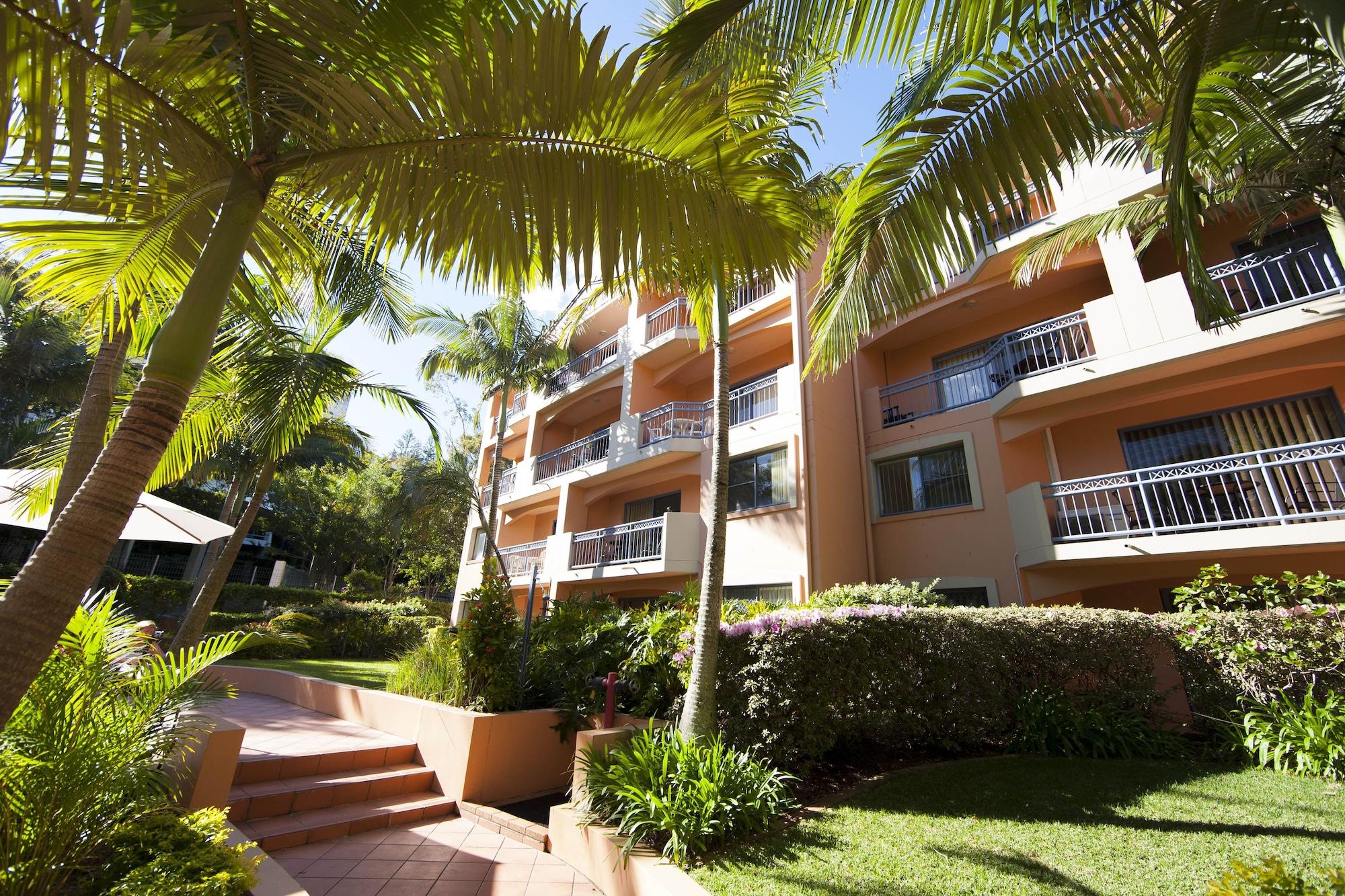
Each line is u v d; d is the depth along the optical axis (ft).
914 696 20.04
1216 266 29.37
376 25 8.07
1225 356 28.22
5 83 6.12
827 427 42.57
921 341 46.39
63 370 71.31
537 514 72.13
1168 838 13.12
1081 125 10.62
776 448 43.04
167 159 8.43
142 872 9.56
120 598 63.41
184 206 9.66
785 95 18.75
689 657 19.69
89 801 10.24
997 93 10.89
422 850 15.52
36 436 68.23
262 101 8.00
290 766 18.03
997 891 10.91
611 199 8.27
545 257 8.20
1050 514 33.81
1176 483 32.27
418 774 19.63
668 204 8.45
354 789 18.01
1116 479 33.94
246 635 13.55
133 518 24.53
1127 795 16.22
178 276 11.18
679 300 54.85
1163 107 11.21
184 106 8.12
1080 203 34.94
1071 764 19.44
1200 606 25.30
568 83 7.32
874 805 15.65
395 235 8.80
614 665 22.43
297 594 74.13
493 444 83.10
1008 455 36.35
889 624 20.21
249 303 12.19
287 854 14.92
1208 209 24.89
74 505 5.96
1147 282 31.78
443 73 7.29
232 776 13.99
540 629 25.38
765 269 9.41
